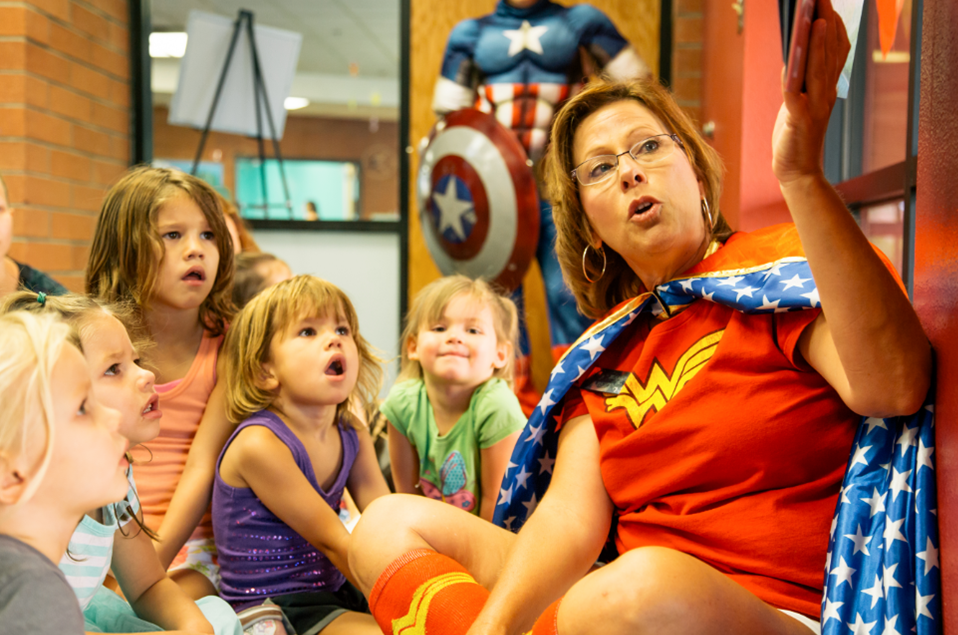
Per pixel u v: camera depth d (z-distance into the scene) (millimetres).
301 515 1129
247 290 1734
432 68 3078
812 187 670
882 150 1725
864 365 688
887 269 708
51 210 2674
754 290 799
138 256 1229
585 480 917
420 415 1576
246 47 3328
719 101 2396
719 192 997
